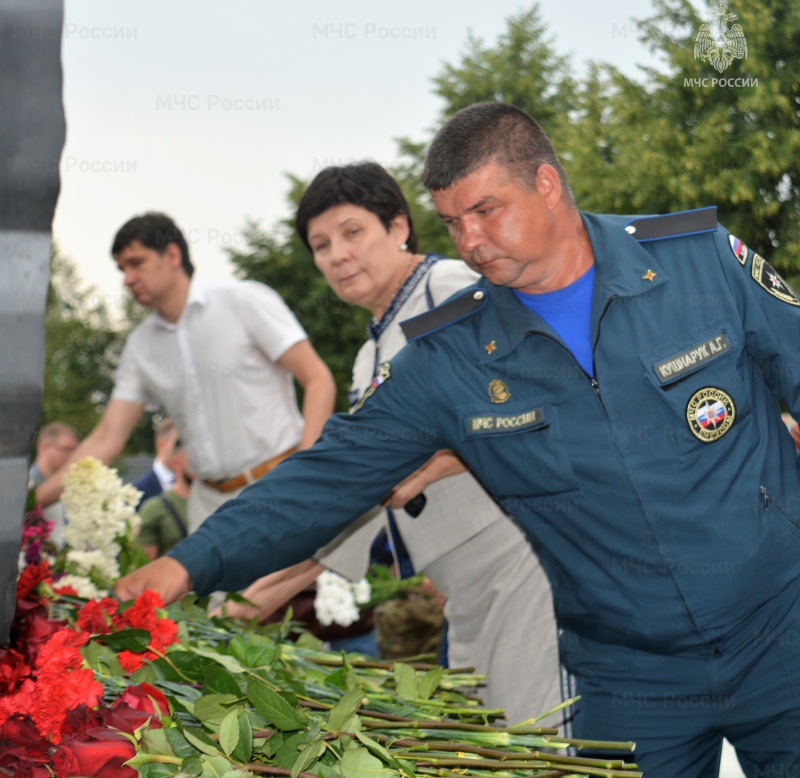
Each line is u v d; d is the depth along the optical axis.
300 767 1.19
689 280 1.85
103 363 31.72
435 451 2.05
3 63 1.12
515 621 2.48
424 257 2.63
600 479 1.84
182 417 3.50
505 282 1.83
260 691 1.27
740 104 12.80
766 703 1.89
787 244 12.64
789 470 1.92
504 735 1.45
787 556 1.88
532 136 1.78
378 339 2.61
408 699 1.62
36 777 1.14
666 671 1.91
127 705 1.28
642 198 13.87
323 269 2.64
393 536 2.61
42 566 1.69
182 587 1.84
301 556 1.98
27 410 1.16
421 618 3.88
